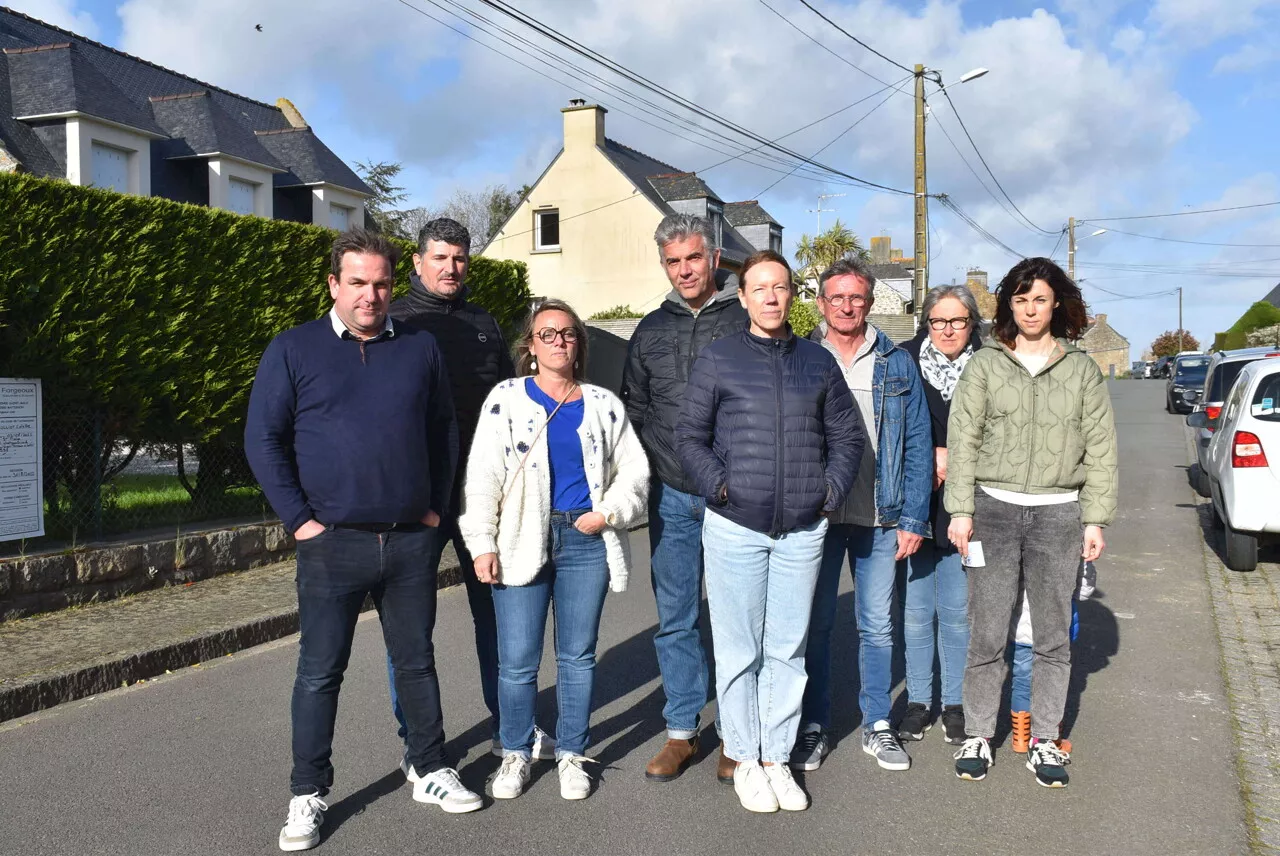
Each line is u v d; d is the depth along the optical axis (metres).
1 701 4.63
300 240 8.07
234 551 7.49
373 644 5.92
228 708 4.84
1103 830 3.54
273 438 3.35
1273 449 7.57
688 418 3.76
